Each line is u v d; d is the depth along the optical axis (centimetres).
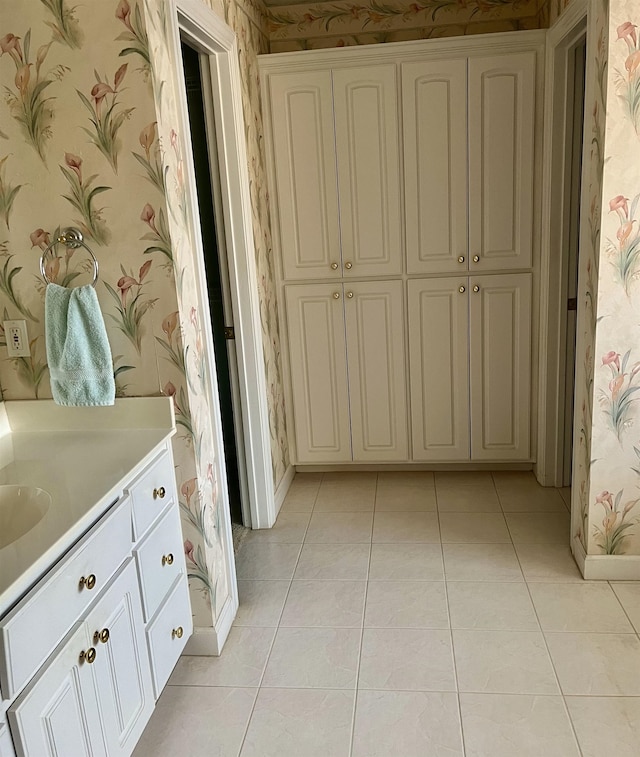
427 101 298
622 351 228
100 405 196
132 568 169
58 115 181
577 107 285
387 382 334
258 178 300
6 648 116
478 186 305
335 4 335
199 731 189
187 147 201
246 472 300
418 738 181
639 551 246
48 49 177
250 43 294
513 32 286
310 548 284
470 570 260
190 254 204
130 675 166
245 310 281
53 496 154
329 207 315
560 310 306
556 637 218
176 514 202
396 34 336
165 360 196
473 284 316
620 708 188
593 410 234
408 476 351
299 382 340
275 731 187
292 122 308
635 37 204
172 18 190
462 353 325
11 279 194
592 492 241
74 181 185
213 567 219
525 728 183
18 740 119
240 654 220
